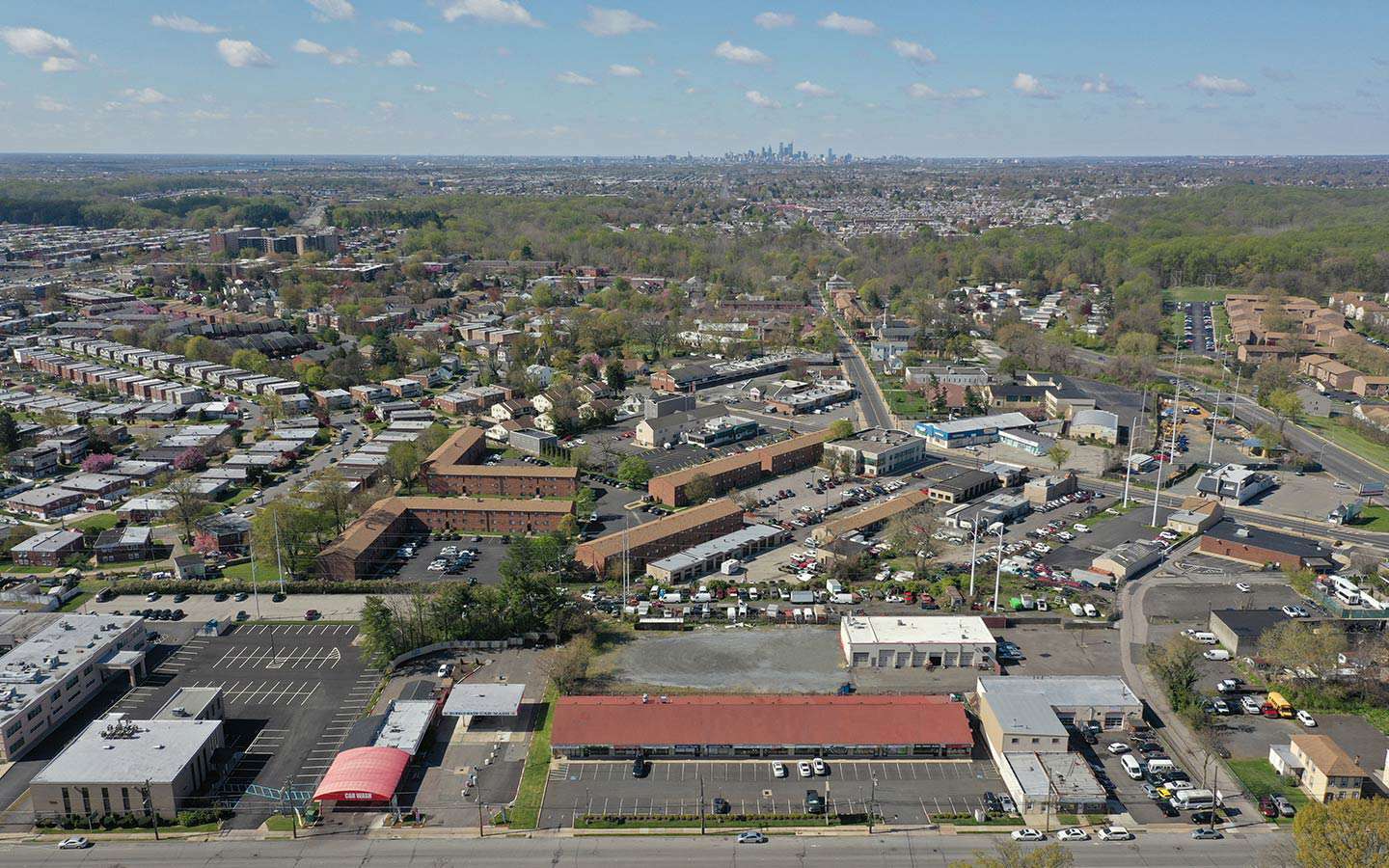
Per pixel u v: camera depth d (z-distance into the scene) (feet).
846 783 382.22
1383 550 621.31
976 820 358.23
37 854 338.54
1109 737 411.75
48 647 455.22
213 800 369.09
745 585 562.25
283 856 337.31
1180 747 404.16
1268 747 405.59
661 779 384.06
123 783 355.77
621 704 417.28
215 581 568.82
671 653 483.10
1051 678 438.81
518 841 345.72
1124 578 570.46
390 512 641.40
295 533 587.27
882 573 581.94
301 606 541.34
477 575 584.81
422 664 474.08
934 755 401.70
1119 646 493.36
